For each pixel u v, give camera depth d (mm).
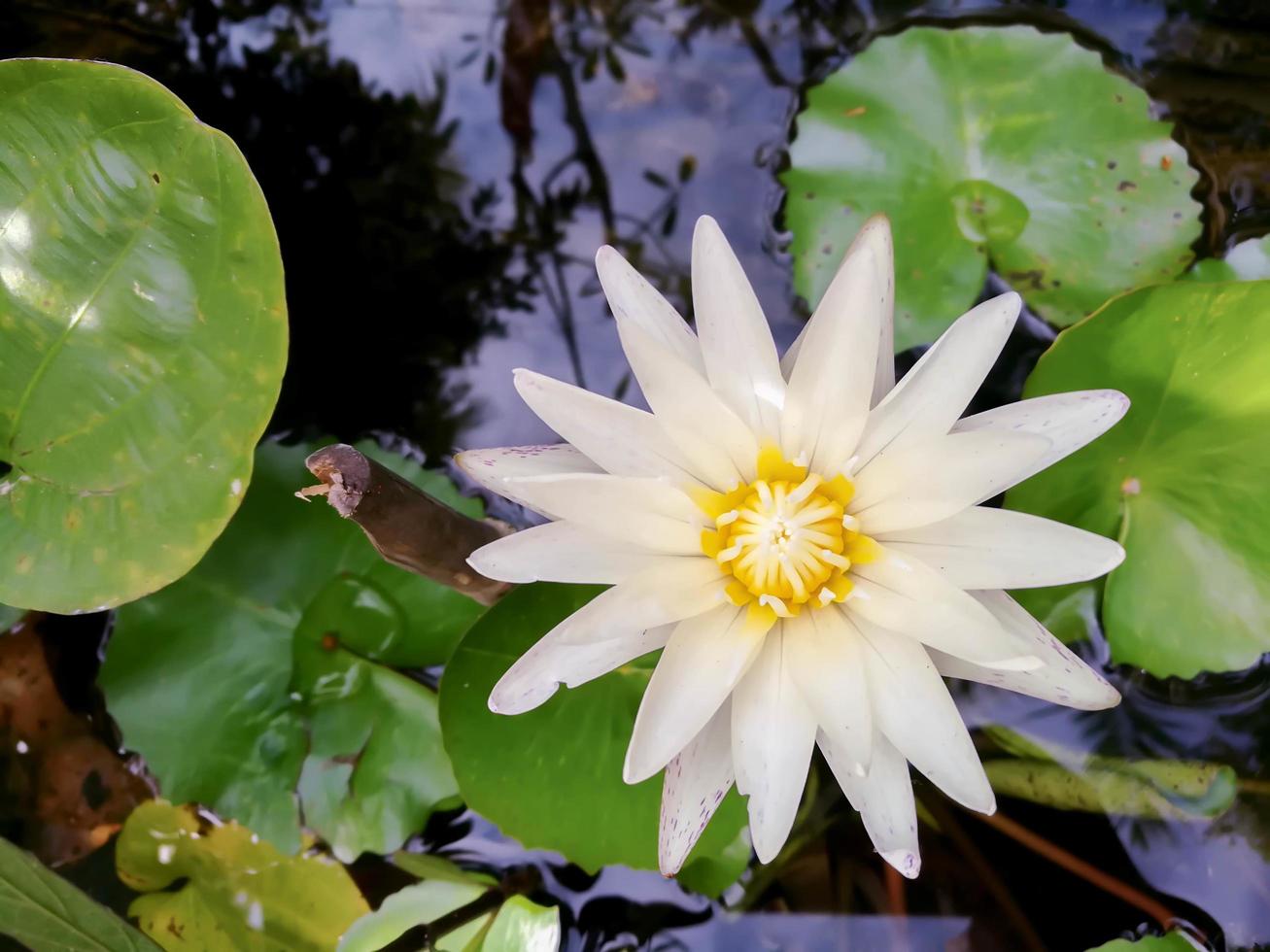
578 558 291
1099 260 364
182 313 313
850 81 383
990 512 291
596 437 291
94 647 358
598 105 408
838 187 376
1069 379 330
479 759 321
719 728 301
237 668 344
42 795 347
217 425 315
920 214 370
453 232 402
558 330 393
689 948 341
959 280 365
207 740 340
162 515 316
